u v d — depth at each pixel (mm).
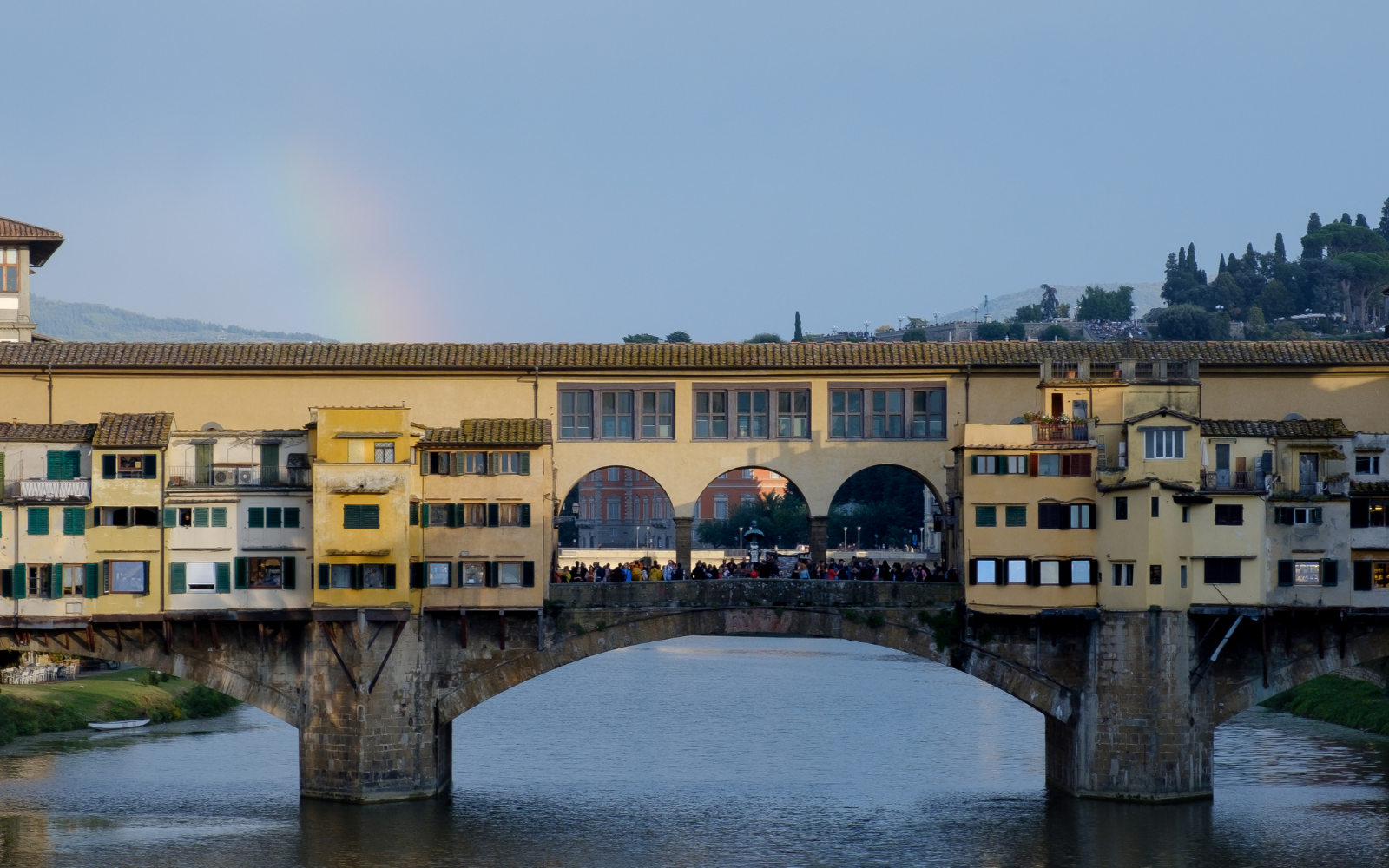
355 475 89688
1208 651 92312
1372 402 97812
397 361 97562
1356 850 82500
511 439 91688
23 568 89812
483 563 91250
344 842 83562
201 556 90750
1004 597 91250
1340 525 92250
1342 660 93125
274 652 92062
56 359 96938
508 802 93812
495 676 92188
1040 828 87125
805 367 97750
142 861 79875
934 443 98125
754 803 94562
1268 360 97188
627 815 91000
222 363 97250
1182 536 90625
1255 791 96438
